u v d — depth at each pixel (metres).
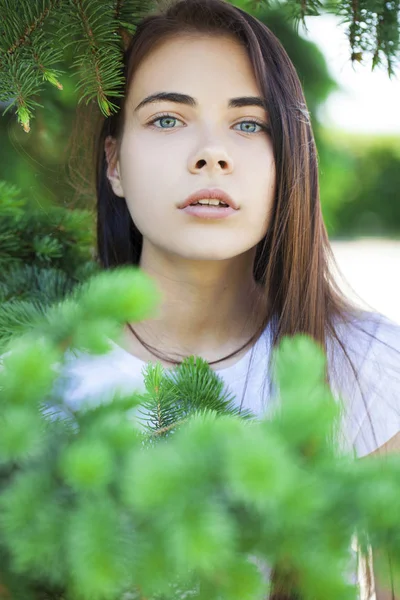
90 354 0.43
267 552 0.35
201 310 1.00
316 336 1.01
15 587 0.39
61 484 0.37
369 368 1.05
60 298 0.97
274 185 0.95
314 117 2.09
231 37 0.95
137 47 0.95
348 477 0.35
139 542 0.34
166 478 0.32
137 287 0.42
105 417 0.41
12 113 1.31
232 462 0.31
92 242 1.24
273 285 1.02
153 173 0.90
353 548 0.41
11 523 0.36
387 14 0.90
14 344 0.41
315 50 1.85
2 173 1.41
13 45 0.80
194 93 0.91
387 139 9.20
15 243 1.10
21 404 0.37
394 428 1.03
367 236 8.95
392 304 4.77
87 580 0.33
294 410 0.36
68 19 0.82
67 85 1.24
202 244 0.88
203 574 0.36
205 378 0.74
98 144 1.19
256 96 0.93
